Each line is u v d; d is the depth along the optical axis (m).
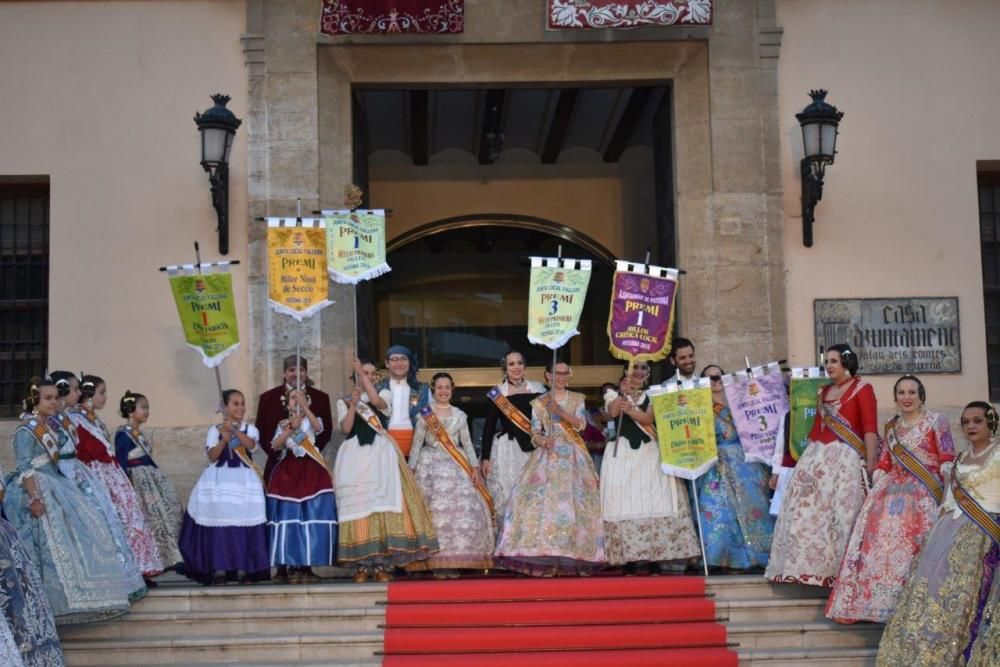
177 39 11.96
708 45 12.08
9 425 11.47
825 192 12.02
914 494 8.55
